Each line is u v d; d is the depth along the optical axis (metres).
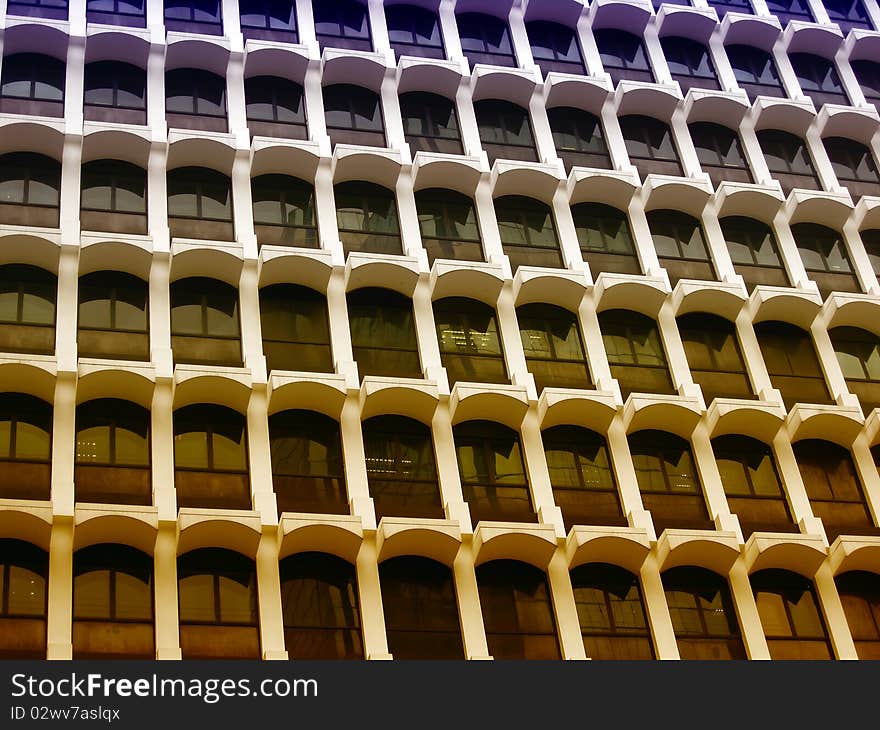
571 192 37.25
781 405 33.31
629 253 36.84
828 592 30.98
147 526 27.70
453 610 29.08
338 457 30.77
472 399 31.48
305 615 28.25
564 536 30.05
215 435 30.41
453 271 33.66
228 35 38.41
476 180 36.59
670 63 42.69
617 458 32.09
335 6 40.72
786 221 38.38
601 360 33.91
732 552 30.31
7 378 29.48
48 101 35.75
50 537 27.41
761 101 40.50
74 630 26.83
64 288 31.39
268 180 35.66
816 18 45.00
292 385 30.56
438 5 41.47
